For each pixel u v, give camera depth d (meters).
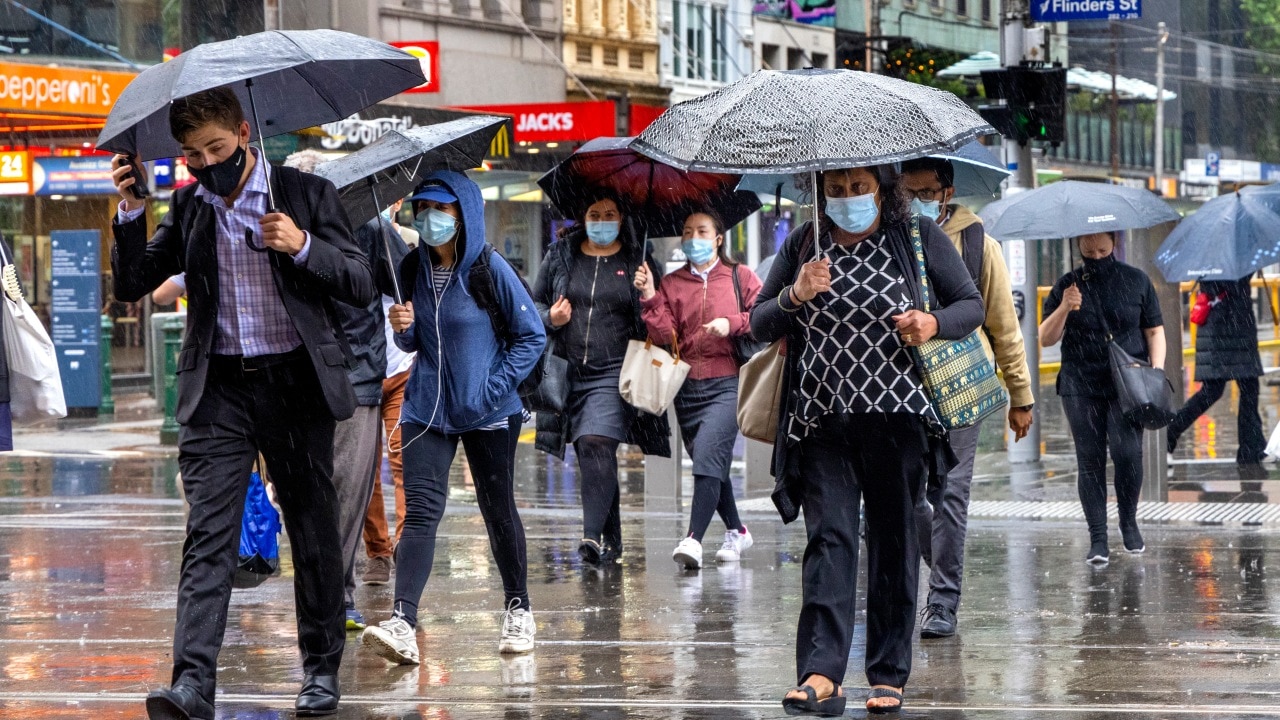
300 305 13.78
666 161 13.68
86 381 53.56
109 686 15.97
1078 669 16.42
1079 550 25.38
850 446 14.24
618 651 17.67
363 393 18.86
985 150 19.73
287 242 13.31
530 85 92.19
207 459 13.85
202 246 13.74
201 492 13.80
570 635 18.66
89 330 53.53
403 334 17.41
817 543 14.31
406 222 64.44
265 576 18.77
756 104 13.66
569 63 95.31
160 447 45.16
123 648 17.94
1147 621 19.19
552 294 24.08
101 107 53.03
